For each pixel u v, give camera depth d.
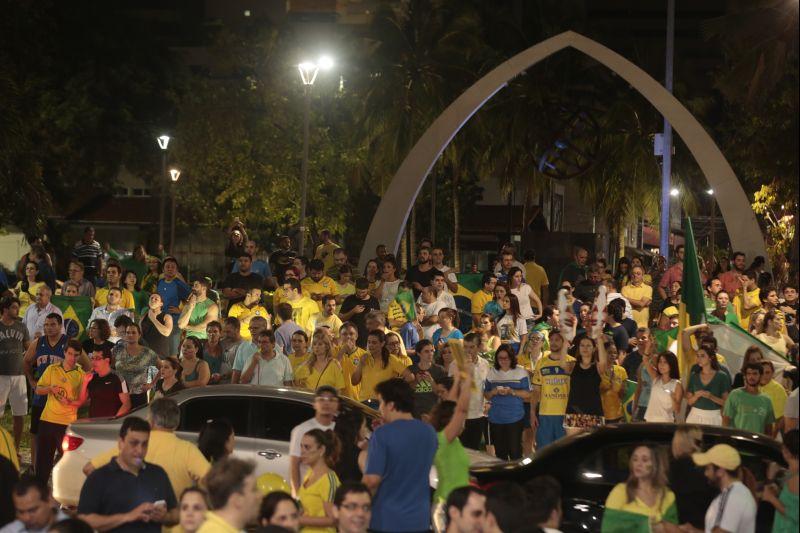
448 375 27.67
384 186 101.38
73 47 97.00
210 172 101.56
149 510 13.77
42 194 60.19
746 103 58.69
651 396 25.58
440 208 123.56
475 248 127.19
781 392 24.33
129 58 101.00
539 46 52.47
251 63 103.44
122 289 35.53
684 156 108.12
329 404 16.89
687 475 15.66
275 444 21.03
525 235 57.19
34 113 74.94
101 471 13.98
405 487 14.13
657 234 159.38
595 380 25.14
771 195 81.56
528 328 37.38
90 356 27.56
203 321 33.09
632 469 14.37
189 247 114.50
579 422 24.84
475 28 101.44
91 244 44.81
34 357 27.11
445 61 99.69
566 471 16.55
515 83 100.88
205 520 11.66
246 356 27.31
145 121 104.12
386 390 14.31
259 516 11.88
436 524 15.03
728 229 52.28
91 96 97.38
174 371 24.89
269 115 101.81
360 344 31.80
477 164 109.00
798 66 16.16
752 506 13.90
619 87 107.06
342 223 106.94
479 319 36.03
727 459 13.87
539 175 101.69
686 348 25.91
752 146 73.38
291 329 30.20
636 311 39.44
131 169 105.56
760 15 54.25
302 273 37.81
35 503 12.32
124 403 24.83
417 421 14.35
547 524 12.12
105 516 13.78
